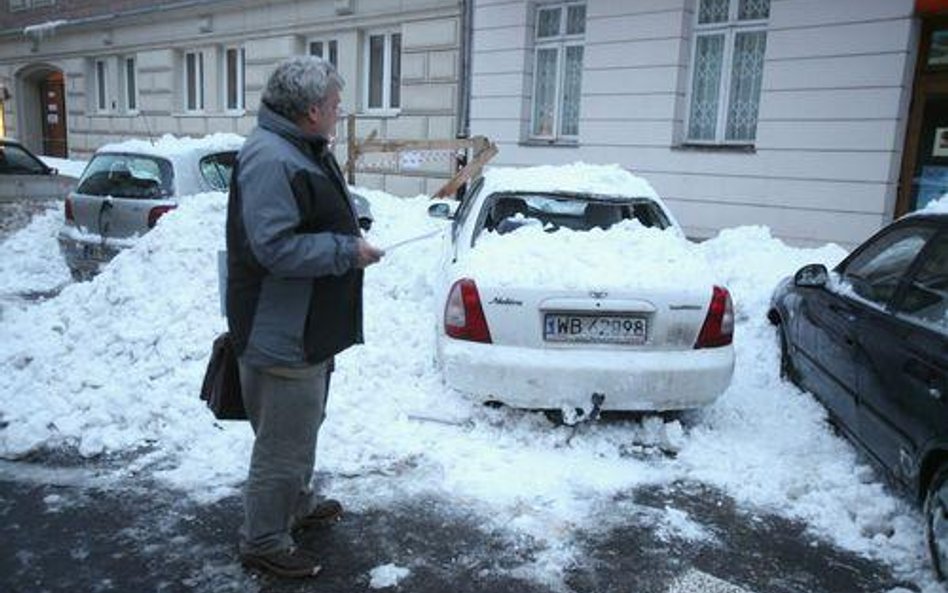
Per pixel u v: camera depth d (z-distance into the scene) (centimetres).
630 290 453
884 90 913
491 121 1344
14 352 579
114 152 830
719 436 487
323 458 440
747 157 1034
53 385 524
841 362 463
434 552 361
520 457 452
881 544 374
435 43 1430
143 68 2097
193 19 1919
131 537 365
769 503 412
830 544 377
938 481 344
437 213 683
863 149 936
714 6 1074
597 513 398
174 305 603
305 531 373
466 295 459
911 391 369
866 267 482
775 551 370
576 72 1254
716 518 398
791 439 487
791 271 792
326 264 291
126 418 481
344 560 352
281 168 289
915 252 428
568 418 455
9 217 1209
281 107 300
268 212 286
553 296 450
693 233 1098
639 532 383
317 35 1683
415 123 1489
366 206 885
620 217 556
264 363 303
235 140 879
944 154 912
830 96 953
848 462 454
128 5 2097
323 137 309
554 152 1249
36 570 338
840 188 959
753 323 694
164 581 332
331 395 501
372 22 1541
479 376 454
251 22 1780
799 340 551
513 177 578
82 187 835
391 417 489
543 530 381
